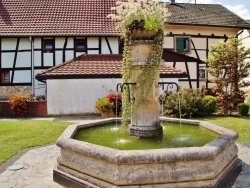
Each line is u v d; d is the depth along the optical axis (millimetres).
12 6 20672
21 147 7445
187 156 4012
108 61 16047
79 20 19594
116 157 3926
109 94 13961
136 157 3924
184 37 21172
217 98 14023
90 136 5746
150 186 3984
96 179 4277
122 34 5758
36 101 14625
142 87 5457
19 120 12758
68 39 18797
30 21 19547
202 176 4102
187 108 12523
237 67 13867
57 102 14539
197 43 21453
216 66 14000
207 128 6297
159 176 3990
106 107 13141
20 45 18953
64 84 14562
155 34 5496
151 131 5531
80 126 6348
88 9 20453
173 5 24922
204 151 4078
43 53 18891
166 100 12852
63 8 20547
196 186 4094
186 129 6465
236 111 14367
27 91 19000
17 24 19281
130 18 5488
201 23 21344
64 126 10523
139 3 5504
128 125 6070
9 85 19031
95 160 4320
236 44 13672
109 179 4059
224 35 22062
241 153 6625
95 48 18781
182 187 4051
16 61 18984
